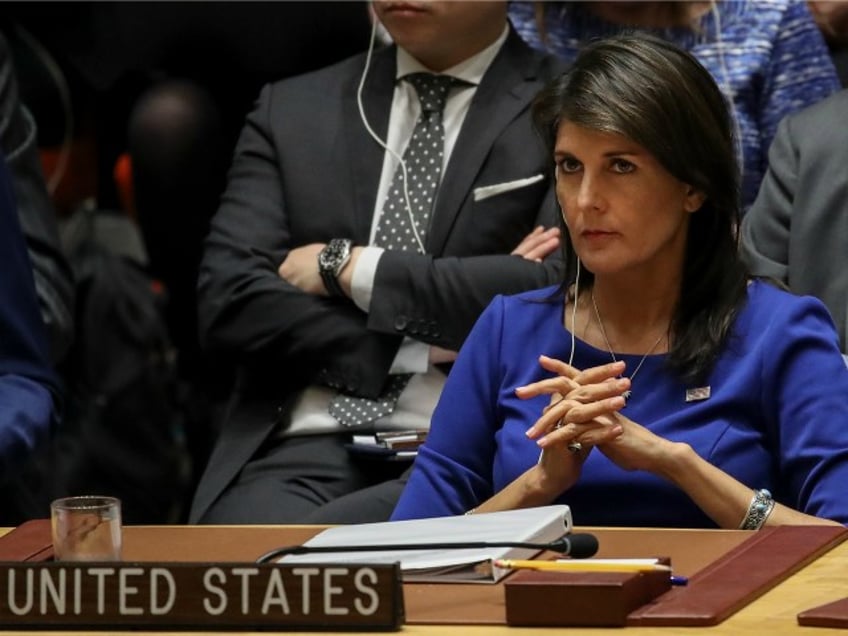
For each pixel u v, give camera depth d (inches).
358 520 490.0
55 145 725.9
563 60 561.9
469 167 541.3
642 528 356.5
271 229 550.0
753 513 366.9
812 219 507.8
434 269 522.0
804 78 589.3
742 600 281.4
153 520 682.8
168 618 274.4
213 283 545.0
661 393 395.5
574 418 363.9
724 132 390.9
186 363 682.8
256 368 542.3
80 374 681.6
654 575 282.8
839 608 271.1
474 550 306.0
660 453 370.0
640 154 380.8
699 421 391.2
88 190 747.4
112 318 684.7
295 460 523.8
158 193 655.1
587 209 386.0
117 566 276.1
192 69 690.8
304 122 558.6
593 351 404.8
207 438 682.2
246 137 570.3
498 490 403.2
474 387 416.5
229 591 272.7
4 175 503.5
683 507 384.2
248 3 676.7
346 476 520.1
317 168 551.8
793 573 307.3
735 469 386.9
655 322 403.5
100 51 702.5
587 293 414.6
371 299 522.0
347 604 269.3
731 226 397.7
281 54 677.9
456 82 554.6
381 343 526.3
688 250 400.2
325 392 534.9
